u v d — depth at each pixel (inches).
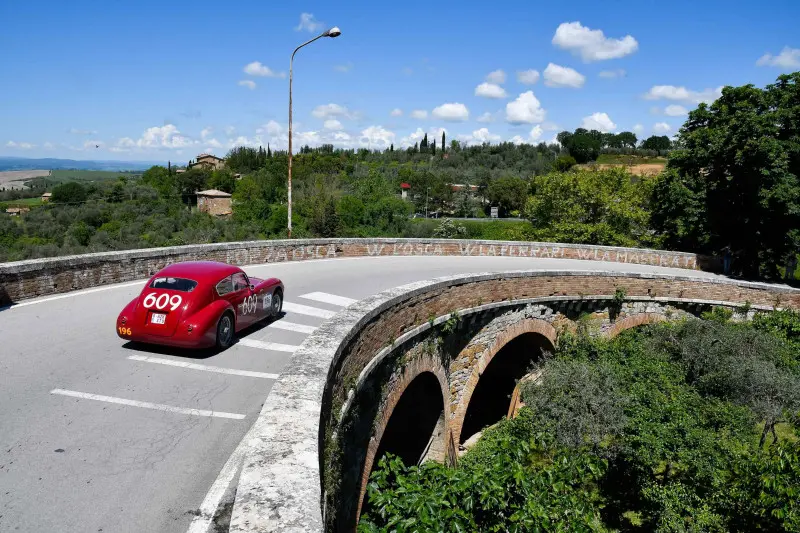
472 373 594.6
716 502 452.8
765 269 1119.0
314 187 2721.5
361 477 346.0
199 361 315.9
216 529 159.6
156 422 231.3
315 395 174.1
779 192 864.9
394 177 4453.7
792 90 925.8
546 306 698.8
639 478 524.4
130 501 171.3
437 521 183.2
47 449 201.2
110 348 324.5
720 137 943.0
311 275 647.1
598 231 1330.0
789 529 335.0
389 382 396.5
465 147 6756.9
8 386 257.1
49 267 435.5
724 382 622.5
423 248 934.4
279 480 113.9
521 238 1520.7
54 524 156.9
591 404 543.8
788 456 354.3
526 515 212.1
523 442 269.1
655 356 696.4
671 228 1184.8
